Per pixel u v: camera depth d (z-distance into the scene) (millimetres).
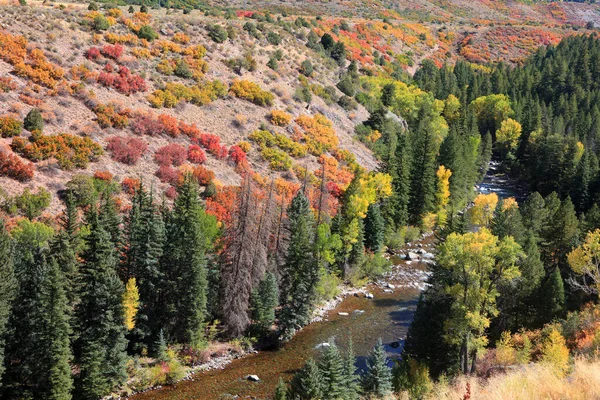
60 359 33938
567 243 56062
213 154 66312
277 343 46312
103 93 63844
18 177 49250
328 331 48469
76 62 65312
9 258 34062
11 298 33656
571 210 56344
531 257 43531
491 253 35750
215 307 46219
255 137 71938
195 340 42594
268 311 46375
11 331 34031
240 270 44375
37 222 44562
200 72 76688
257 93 78625
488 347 42125
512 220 51469
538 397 15391
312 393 30172
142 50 73375
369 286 59188
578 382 16047
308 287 47312
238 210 49594
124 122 61500
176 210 45094
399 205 72625
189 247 41594
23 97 56188
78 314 37250
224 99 76188
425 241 74625
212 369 41969
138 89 67375
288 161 70625
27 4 75062
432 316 38594
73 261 37375
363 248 60875
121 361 37469
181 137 65750
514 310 43438
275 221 52562
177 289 41969
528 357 33625
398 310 53188
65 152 53469
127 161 58094
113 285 37156
